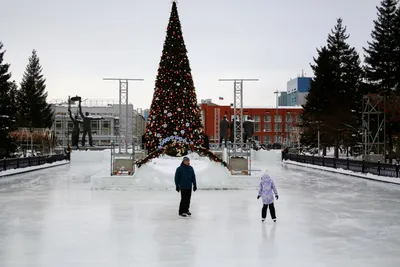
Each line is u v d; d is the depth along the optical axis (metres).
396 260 9.07
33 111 80.88
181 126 34.16
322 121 58.91
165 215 14.44
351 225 12.86
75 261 8.92
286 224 12.98
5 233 11.62
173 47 35.09
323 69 59.03
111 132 109.56
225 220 13.59
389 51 49.16
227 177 22.30
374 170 30.14
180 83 34.81
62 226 12.57
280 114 117.75
